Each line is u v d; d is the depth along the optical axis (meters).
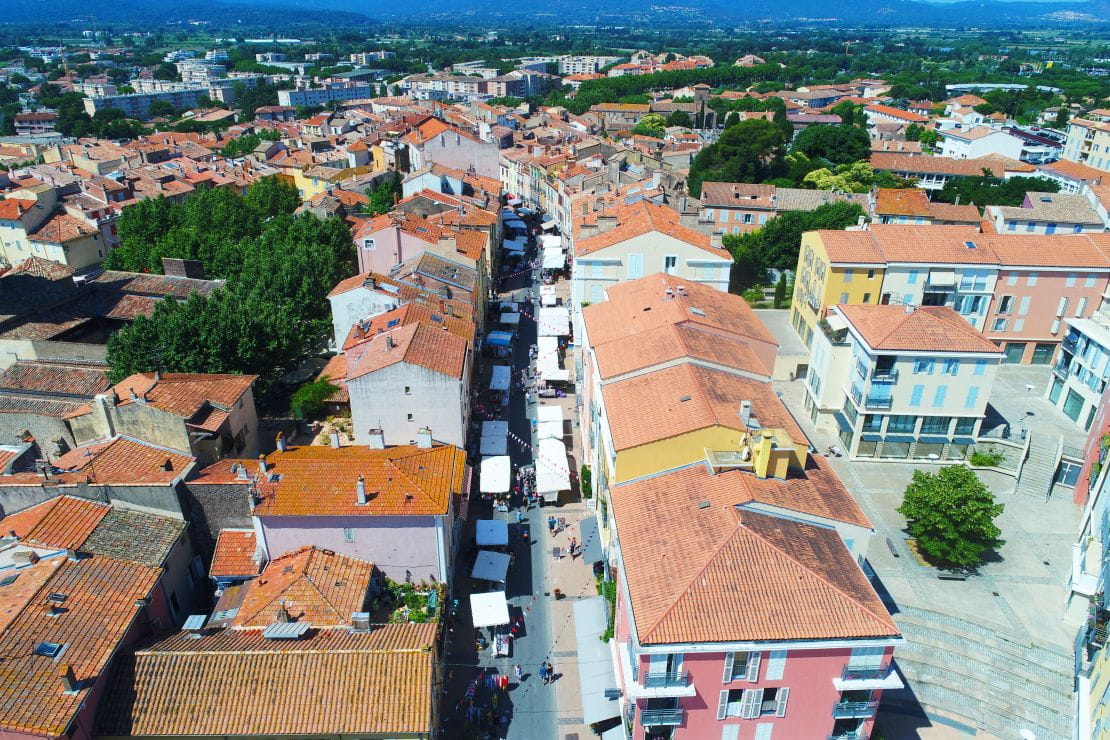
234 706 42.19
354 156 180.62
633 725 42.88
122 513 53.41
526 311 114.75
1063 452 65.00
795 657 40.09
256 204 136.38
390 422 67.25
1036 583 55.88
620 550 46.00
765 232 118.00
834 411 74.38
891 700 49.00
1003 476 67.81
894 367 66.38
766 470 47.94
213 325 74.12
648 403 54.41
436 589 56.38
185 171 180.75
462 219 117.50
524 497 71.25
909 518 57.72
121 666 43.16
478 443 76.31
